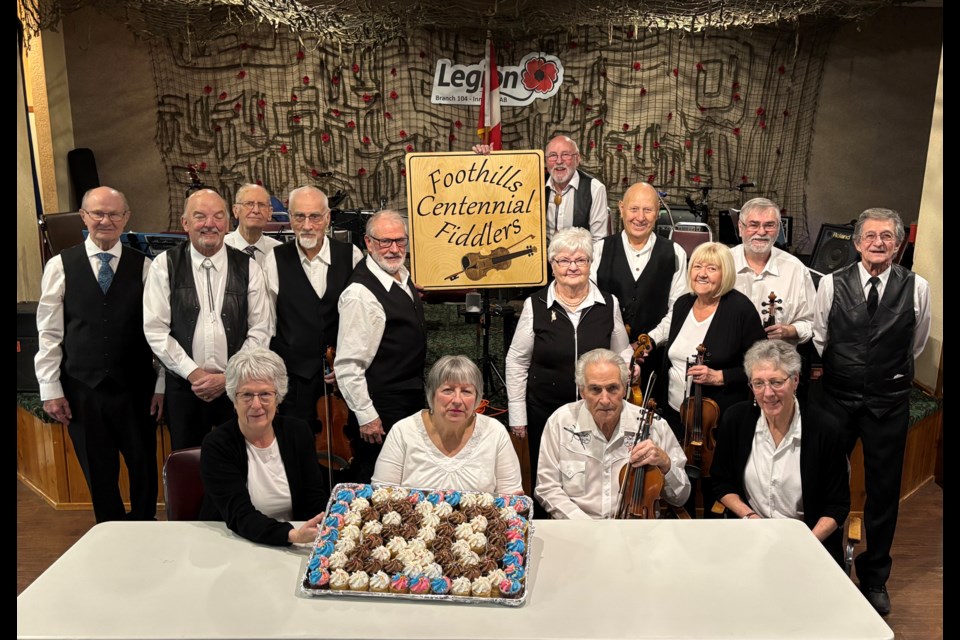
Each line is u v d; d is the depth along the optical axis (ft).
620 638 6.59
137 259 11.97
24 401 15.05
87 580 7.45
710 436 11.30
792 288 12.73
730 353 11.33
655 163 30.42
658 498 9.57
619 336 11.73
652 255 13.12
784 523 8.62
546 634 6.63
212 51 27.91
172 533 8.39
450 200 11.16
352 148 29.53
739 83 29.86
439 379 9.10
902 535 14.20
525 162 11.09
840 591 7.34
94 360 11.71
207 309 11.75
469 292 15.62
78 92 27.25
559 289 11.43
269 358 8.71
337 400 12.34
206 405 11.84
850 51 29.66
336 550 7.51
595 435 9.96
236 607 7.02
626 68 29.73
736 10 22.62
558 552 7.97
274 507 8.96
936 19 29.30
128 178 28.12
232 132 28.66
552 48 29.55
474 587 7.12
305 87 28.78
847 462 9.86
